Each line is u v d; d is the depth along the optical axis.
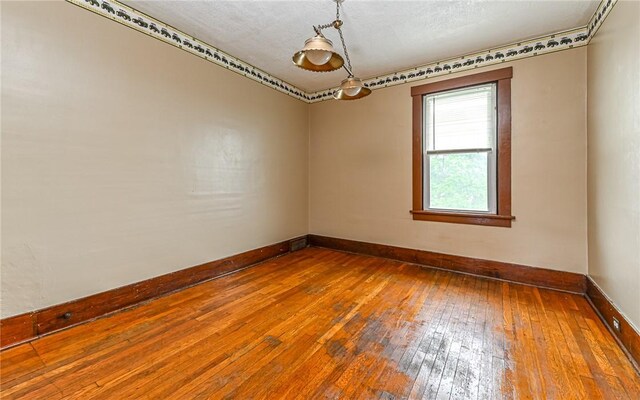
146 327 2.14
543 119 2.92
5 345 1.85
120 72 2.41
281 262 3.86
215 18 2.63
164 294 2.76
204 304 2.55
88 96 2.23
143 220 2.60
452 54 3.30
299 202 4.56
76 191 2.18
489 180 3.28
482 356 1.79
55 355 1.79
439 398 1.45
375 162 4.07
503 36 2.90
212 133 3.21
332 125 4.47
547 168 2.92
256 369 1.67
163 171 2.75
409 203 3.79
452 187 3.52
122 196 2.45
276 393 1.48
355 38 2.94
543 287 2.95
